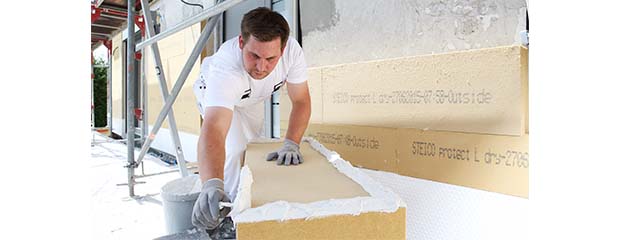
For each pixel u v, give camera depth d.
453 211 1.56
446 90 1.56
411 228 1.72
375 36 2.13
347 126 2.03
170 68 5.25
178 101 4.98
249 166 1.30
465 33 1.69
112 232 2.29
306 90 1.79
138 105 7.09
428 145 1.64
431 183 1.63
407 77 1.72
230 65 1.52
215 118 1.34
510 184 1.37
